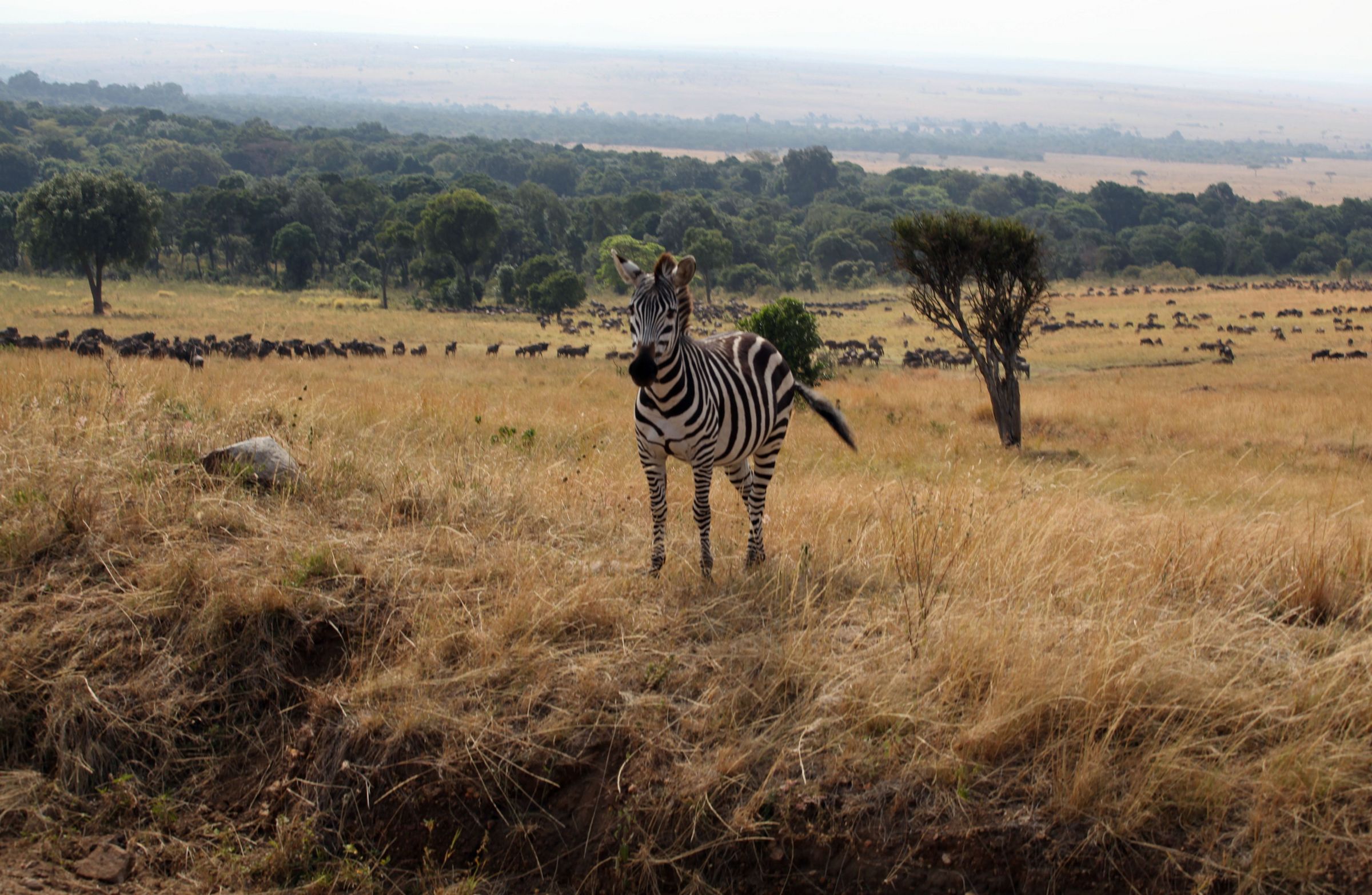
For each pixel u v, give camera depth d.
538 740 3.99
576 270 90.44
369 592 4.80
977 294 17.58
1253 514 7.60
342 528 5.52
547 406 16.38
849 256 91.94
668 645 4.54
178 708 4.28
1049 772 3.75
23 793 3.93
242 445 6.00
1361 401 23.14
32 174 114.50
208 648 4.45
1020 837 3.55
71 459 5.71
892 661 4.37
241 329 42.75
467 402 13.78
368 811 3.91
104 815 3.96
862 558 5.61
